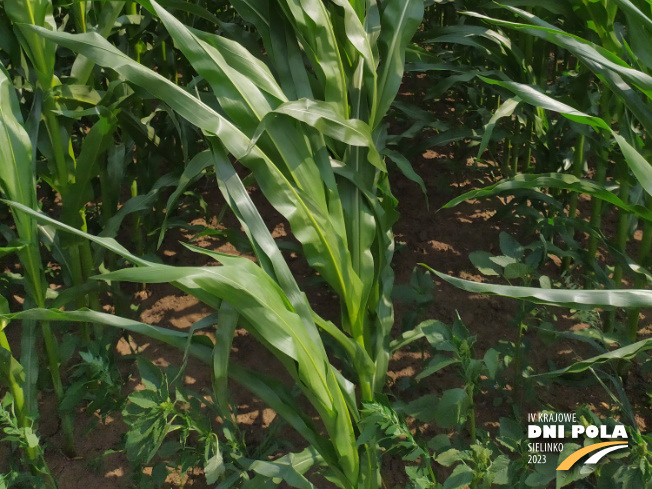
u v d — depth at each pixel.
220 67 1.76
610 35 2.33
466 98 4.01
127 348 3.00
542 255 2.50
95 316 1.77
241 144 1.75
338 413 1.82
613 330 2.80
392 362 2.90
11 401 2.08
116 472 2.48
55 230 2.59
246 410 2.71
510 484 1.87
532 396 2.46
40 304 2.22
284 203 1.81
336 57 1.92
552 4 2.49
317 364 1.75
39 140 2.35
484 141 2.08
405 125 4.62
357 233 2.02
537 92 1.83
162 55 3.33
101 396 2.26
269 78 1.88
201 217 3.81
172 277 1.59
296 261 3.55
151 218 3.20
